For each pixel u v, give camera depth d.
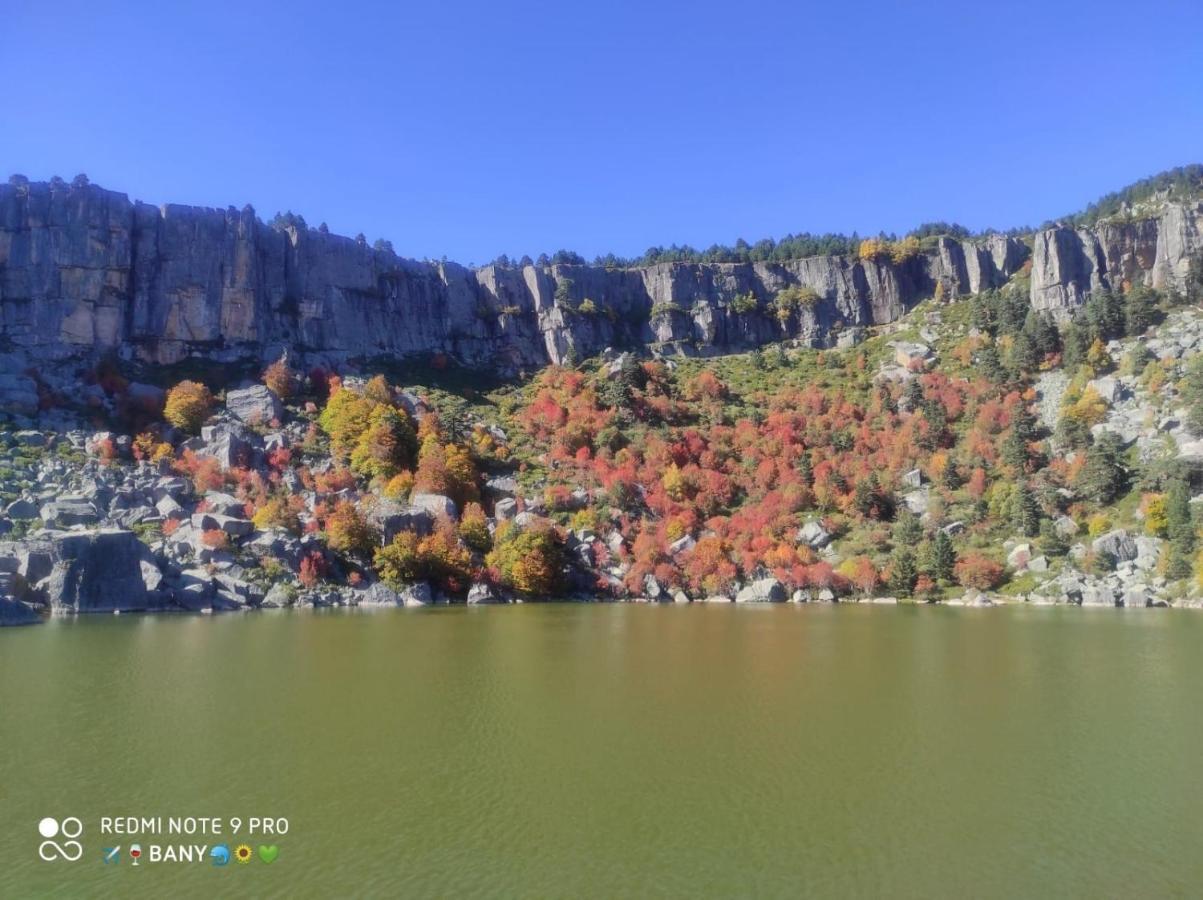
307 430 151.88
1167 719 49.06
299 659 65.75
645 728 46.56
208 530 111.38
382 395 161.75
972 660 68.50
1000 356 192.00
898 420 175.25
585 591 128.00
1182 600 114.06
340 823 33.38
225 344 177.25
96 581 96.06
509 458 157.50
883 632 86.00
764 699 53.59
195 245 178.00
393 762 40.31
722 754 41.94
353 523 119.00
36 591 94.50
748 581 129.88
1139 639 81.06
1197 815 34.78
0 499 108.56
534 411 176.62
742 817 34.28
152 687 54.84
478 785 37.44
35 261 161.12
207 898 27.64
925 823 33.88
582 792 36.78
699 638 80.94
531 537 125.75
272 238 192.75
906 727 47.19
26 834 32.09
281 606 105.12
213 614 97.38
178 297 173.75
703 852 31.19
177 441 141.38
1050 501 136.75
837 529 141.62
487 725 46.84
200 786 36.88
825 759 41.38
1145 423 150.25
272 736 44.12
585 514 138.00
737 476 157.88
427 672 61.47
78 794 35.88
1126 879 29.36
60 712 48.09
